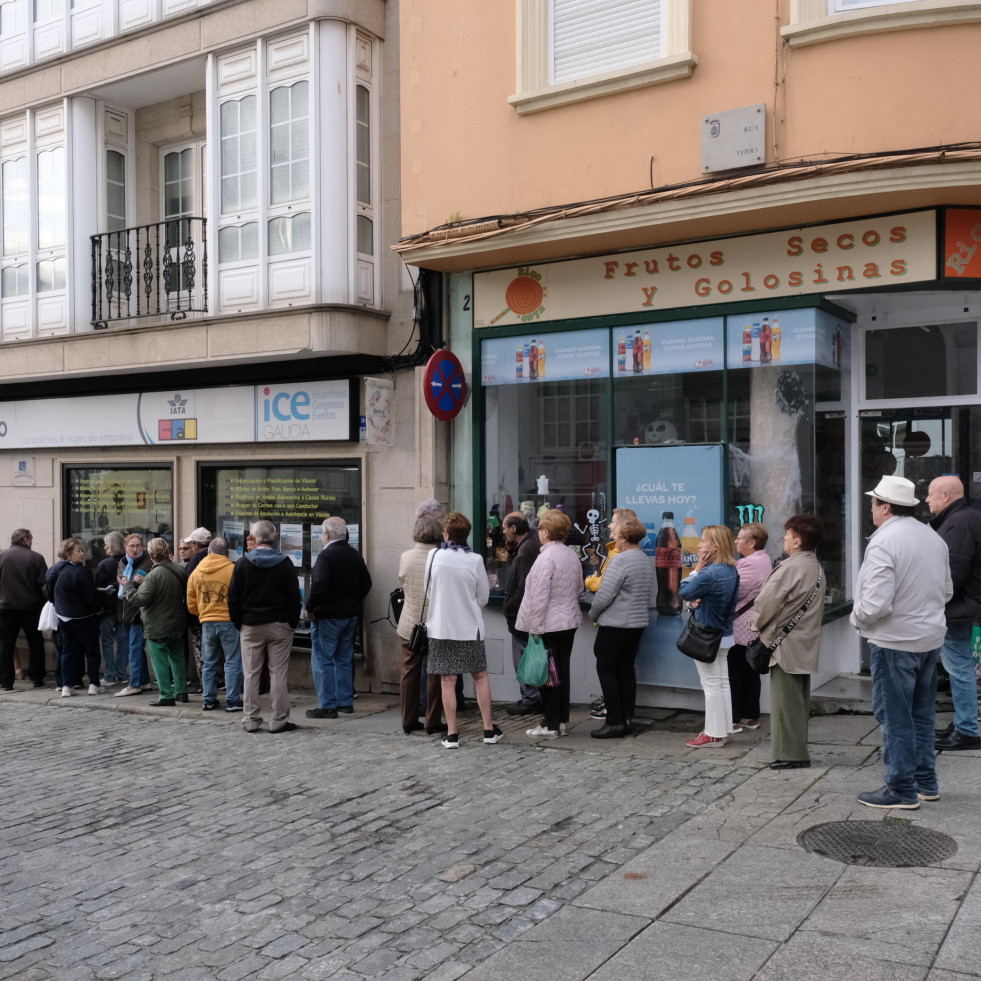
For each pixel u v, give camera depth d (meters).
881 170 7.36
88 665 11.93
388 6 10.98
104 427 13.45
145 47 12.04
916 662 5.70
